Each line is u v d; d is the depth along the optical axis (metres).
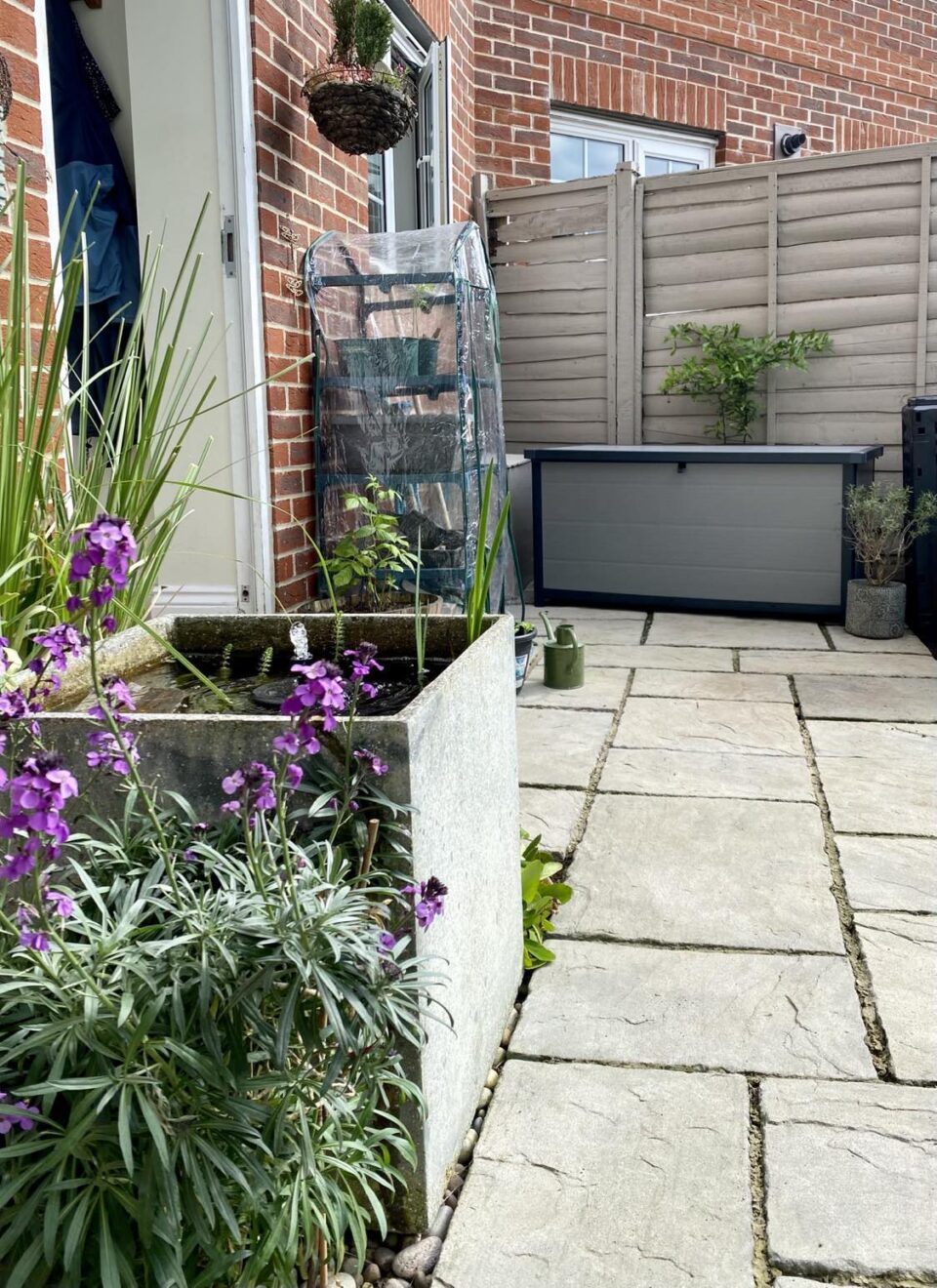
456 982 1.64
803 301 5.80
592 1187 1.60
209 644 2.20
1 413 1.78
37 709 1.31
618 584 5.49
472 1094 1.76
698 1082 1.84
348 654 1.43
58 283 2.28
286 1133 1.21
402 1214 1.52
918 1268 1.45
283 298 3.80
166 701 1.89
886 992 2.10
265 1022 1.19
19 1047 1.10
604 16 7.09
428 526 3.97
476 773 1.74
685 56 7.46
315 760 1.42
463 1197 1.58
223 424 3.66
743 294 5.93
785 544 5.14
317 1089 1.21
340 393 4.01
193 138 3.54
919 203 5.50
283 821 1.23
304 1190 1.20
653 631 5.07
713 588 5.31
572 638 4.19
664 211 6.03
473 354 4.15
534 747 3.52
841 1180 1.61
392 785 1.39
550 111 7.06
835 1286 1.42
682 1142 1.69
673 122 7.52
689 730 3.67
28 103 2.21
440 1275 1.44
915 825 2.88
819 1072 1.86
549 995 2.11
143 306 2.29
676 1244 1.49
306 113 4.00
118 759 1.28
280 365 3.78
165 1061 1.19
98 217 3.78
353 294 4.04
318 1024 1.27
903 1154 1.66
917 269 5.56
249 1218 1.28
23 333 1.90
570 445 6.42
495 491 4.35
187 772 1.45
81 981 1.15
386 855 1.40
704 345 5.94
